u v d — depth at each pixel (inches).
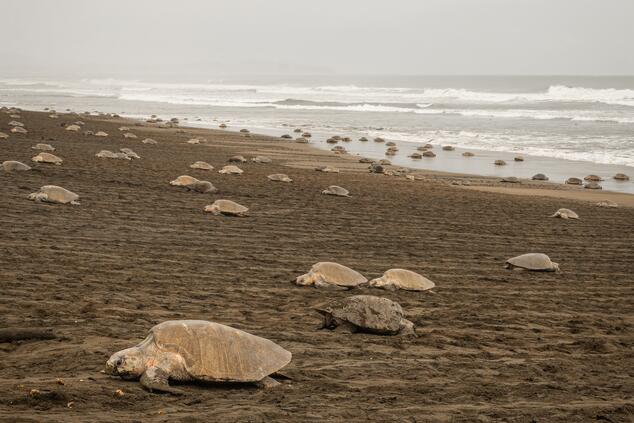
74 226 604.4
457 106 3422.7
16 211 638.5
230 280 468.1
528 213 926.4
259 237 641.0
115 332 325.1
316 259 562.9
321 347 330.0
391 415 242.5
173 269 487.5
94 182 872.3
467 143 1903.3
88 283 424.8
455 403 263.1
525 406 264.2
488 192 1122.7
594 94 3740.2
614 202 1069.1
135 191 836.0
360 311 361.7
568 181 1283.2
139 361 258.1
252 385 268.8
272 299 423.2
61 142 1368.1
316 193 973.8
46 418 215.0
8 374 261.3
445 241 699.4
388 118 2758.4
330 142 1870.1
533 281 545.3
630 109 2938.0
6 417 213.8
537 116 2714.1
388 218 815.1
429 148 1760.6
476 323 405.4
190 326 267.6
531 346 365.7
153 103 3673.7
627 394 288.8
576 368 328.5
